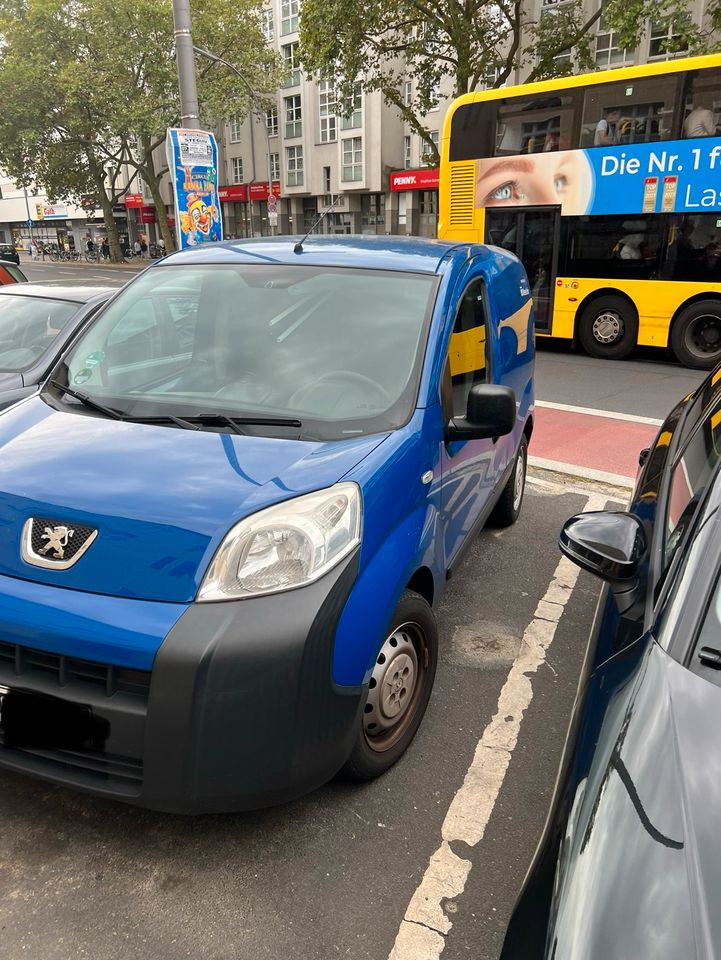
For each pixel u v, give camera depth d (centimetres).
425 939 213
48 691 215
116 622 208
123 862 237
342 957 208
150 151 4197
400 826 254
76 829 249
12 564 227
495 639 377
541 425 815
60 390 316
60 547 223
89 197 5100
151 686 203
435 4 2017
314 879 232
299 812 259
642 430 787
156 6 3503
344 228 4581
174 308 340
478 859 242
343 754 231
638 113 1131
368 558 234
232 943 211
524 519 540
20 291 615
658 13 1711
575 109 1188
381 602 237
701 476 221
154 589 213
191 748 204
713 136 1074
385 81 2244
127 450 257
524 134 1250
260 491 231
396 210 4228
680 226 1123
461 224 1352
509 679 342
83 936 212
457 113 1316
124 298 356
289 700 210
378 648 237
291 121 4619
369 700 259
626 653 181
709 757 142
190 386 301
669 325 1164
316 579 219
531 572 453
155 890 227
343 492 234
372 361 298
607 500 581
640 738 150
